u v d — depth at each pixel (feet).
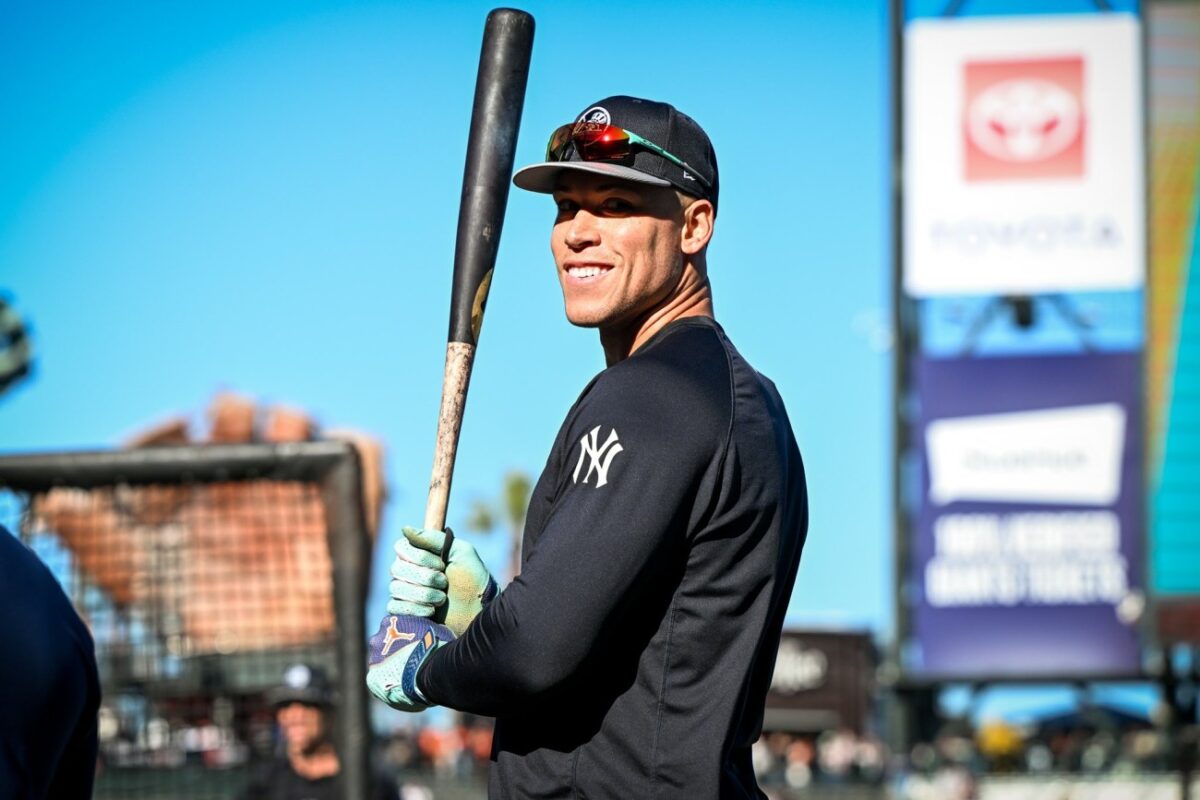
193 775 21.47
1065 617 75.51
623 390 11.33
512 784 11.41
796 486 12.12
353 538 20.33
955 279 76.23
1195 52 75.51
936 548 76.48
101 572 21.09
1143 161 75.36
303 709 23.15
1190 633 74.18
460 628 11.96
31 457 20.53
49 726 11.78
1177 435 74.84
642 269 12.03
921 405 76.54
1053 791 73.46
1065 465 75.72
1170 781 69.26
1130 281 75.46
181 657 21.38
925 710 80.59
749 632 11.35
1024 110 76.33
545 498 11.68
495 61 12.84
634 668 11.23
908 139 76.54
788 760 91.04
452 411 12.40
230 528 21.43
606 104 12.27
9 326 26.04
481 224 12.66
